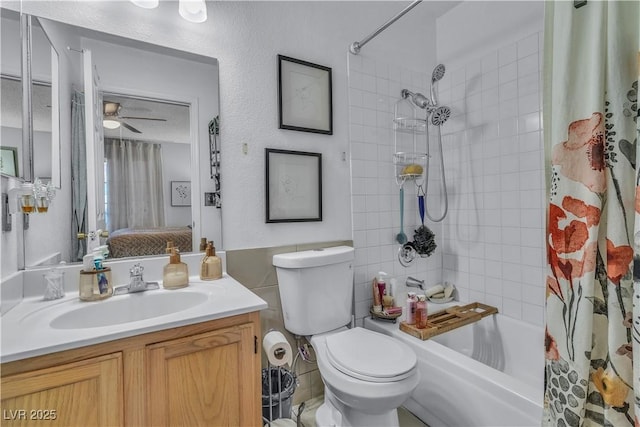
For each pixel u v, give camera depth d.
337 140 1.87
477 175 2.03
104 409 0.84
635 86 0.77
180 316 0.96
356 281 1.91
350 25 1.92
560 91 0.85
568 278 0.85
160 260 1.38
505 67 1.86
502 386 1.21
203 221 1.48
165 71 1.42
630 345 0.76
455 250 2.18
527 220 1.77
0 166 1.02
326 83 1.82
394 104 2.07
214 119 1.51
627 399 0.77
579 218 0.83
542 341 1.68
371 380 1.15
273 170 1.65
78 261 1.24
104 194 1.30
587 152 0.81
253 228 1.60
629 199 0.77
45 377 0.78
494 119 1.92
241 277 1.55
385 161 2.03
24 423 0.76
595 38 0.80
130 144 1.35
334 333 1.58
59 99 1.21
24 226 1.13
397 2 2.06
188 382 0.95
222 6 1.54
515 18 1.80
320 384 1.75
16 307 1.04
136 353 0.88
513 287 1.85
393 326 1.78
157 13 1.40
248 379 1.04
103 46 1.30
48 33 1.19
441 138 2.25
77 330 0.86
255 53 1.62
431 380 1.50
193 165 1.46
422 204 2.07
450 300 2.14
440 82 2.25
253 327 1.05
